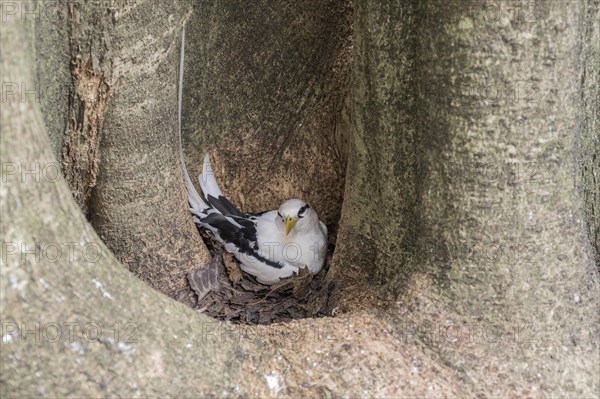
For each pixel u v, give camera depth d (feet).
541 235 10.63
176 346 10.00
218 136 15.99
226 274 15.75
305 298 14.93
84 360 9.18
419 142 11.43
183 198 14.57
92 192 13.56
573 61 10.19
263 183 16.71
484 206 10.54
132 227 13.85
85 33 12.26
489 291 10.79
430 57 10.55
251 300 15.28
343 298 13.12
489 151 10.31
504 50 9.85
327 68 15.94
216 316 14.70
